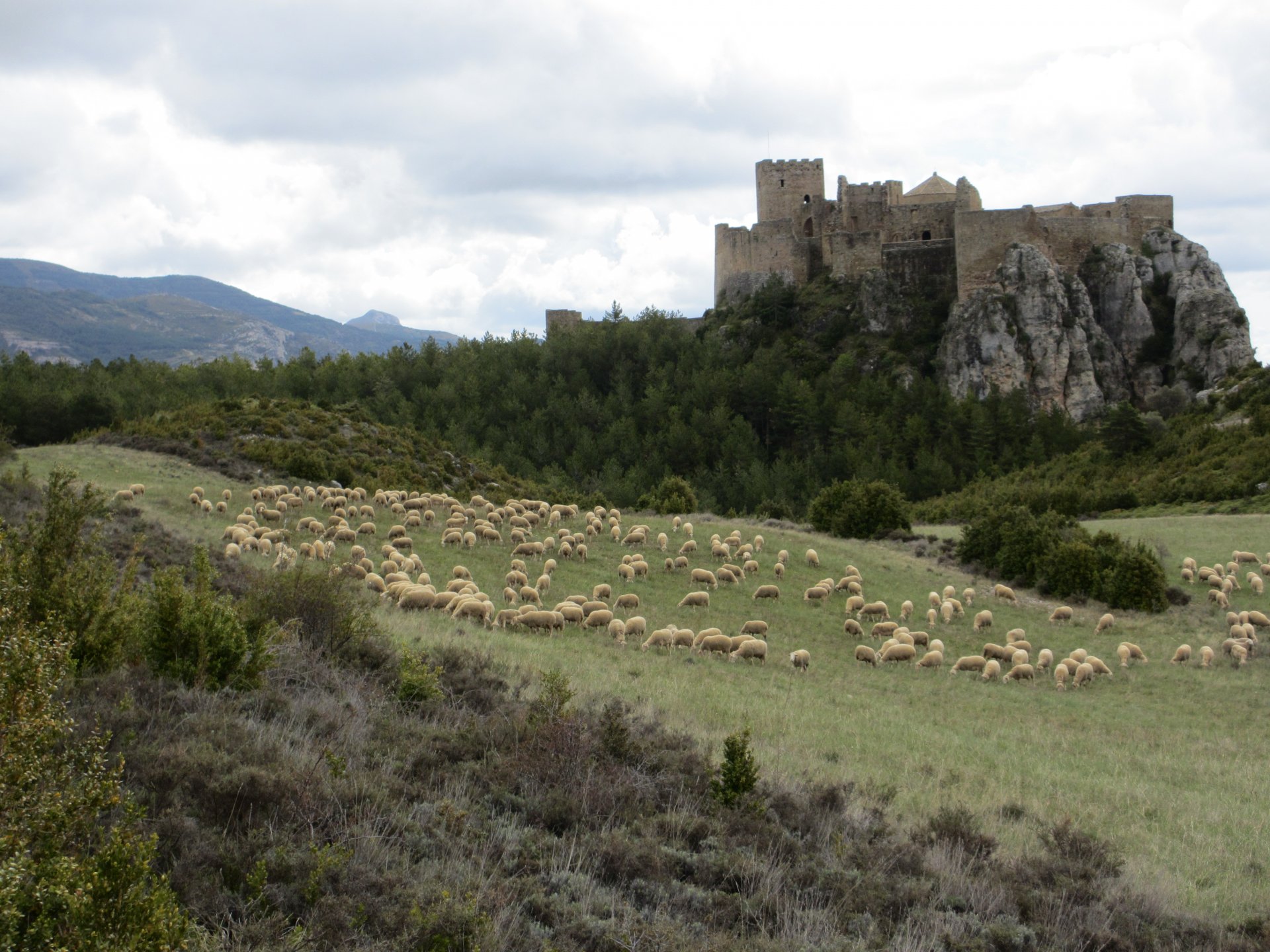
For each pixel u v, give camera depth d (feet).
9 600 35.27
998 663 97.66
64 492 50.70
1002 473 318.86
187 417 196.24
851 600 117.70
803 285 440.04
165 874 25.23
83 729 35.22
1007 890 37.70
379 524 136.87
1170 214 409.69
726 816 40.40
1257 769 70.95
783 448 374.43
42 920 22.84
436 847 32.81
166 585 46.68
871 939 31.78
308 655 53.67
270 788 32.58
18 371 359.66
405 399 392.47
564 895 31.19
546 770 41.42
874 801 48.55
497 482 220.64
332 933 26.32
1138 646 112.68
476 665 60.64
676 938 29.25
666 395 388.98
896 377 385.29
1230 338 362.74
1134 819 53.88
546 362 423.64
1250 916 39.01
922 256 419.74
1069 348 373.81
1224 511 210.18
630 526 159.63
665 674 77.87
